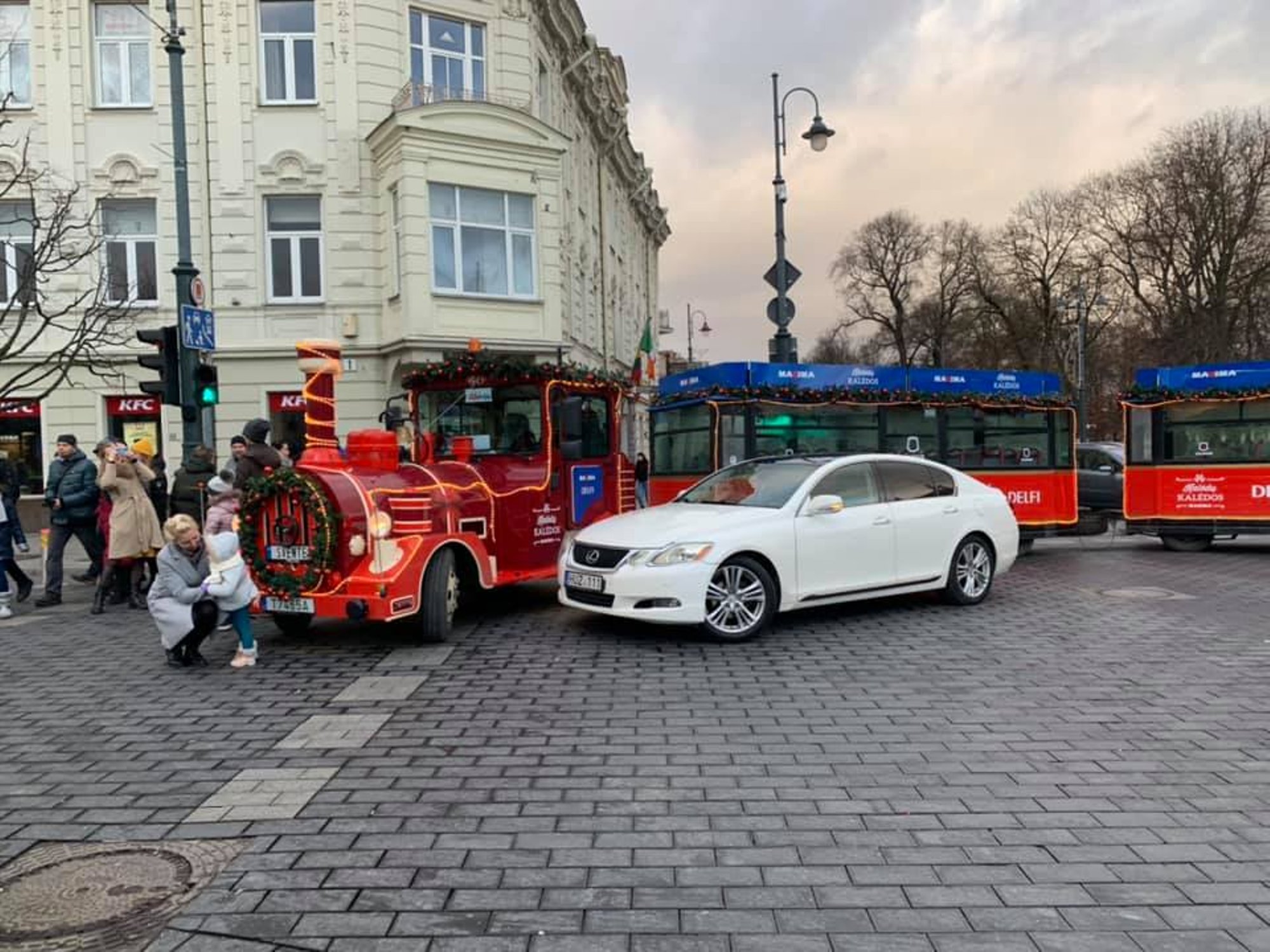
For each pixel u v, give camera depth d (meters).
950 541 8.54
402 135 17.22
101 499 9.95
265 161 18.16
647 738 4.86
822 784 4.18
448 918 3.00
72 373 17.86
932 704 5.44
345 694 5.84
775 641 7.26
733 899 3.11
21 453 18.14
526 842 3.58
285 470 6.83
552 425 8.88
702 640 7.33
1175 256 39.72
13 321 17.75
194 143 18.08
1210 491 13.66
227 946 2.85
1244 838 3.55
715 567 7.02
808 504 7.63
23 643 7.69
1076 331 45.97
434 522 7.29
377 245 18.39
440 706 5.51
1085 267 45.25
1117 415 46.50
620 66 31.66
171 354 10.92
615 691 5.82
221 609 6.56
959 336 50.19
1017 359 46.62
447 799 4.04
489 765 4.46
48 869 3.40
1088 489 17.17
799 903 3.07
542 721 5.19
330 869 3.37
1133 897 3.09
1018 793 4.04
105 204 18.22
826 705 5.45
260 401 18.14
